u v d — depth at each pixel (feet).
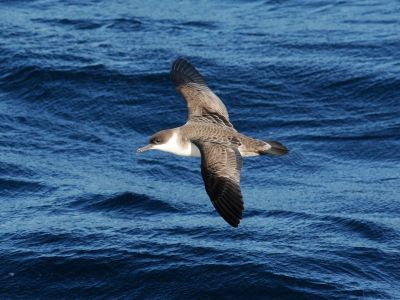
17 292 50.03
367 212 58.18
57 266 51.52
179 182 63.67
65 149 68.23
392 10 87.61
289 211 58.34
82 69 76.28
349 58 77.77
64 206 59.57
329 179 63.52
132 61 77.97
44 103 73.31
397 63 76.69
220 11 89.15
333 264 51.42
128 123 71.26
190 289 49.37
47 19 87.10
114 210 58.95
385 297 48.75
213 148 36.63
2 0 91.81
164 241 53.93
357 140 67.77
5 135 69.56
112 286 50.08
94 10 89.56
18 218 57.93
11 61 77.56
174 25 85.56
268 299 48.44
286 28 84.33
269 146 38.93
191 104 41.81
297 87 74.23
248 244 53.57
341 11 87.92
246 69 76.28
